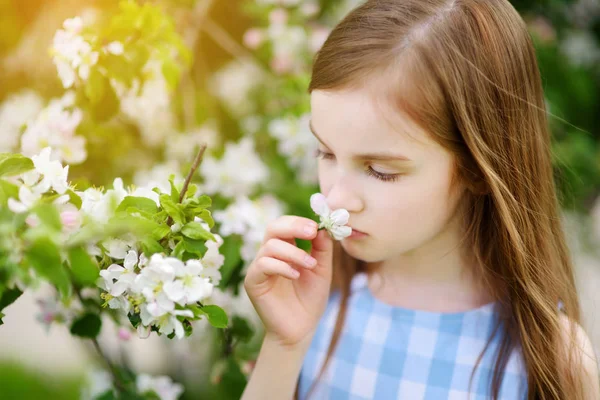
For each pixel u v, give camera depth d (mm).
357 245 953
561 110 1661
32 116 1231
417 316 1052
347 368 1067
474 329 1031
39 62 1260
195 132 1366
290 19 1479
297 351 1014
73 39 1046
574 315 1056
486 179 970
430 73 934
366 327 1073
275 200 1251
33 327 2084
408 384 1036
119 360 1287
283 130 1333
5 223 813
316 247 1004
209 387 1382
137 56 1067
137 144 1324
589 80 1805
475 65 960
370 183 931
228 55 1549
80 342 1223
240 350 1224
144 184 1266
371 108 919
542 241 1021
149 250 857
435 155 936
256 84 1542
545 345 997
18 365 1999
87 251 866
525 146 1007
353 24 960
